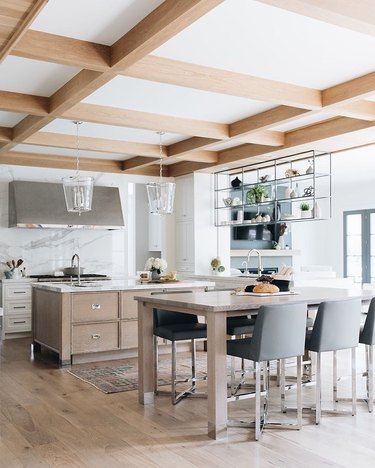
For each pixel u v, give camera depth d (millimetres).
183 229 8820
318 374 3639
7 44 3297
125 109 5438
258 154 7020
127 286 5863
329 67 4207
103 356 5859
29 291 7430
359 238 11656
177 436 3387
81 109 5203
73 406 4055
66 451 3135
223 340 3428
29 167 7992
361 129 5555
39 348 6328
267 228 11648
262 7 3162
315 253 12508
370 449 3150
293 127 6273
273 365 5637
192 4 2877
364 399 4160
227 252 8812
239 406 4055
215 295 4227
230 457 3031
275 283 4598
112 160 8453
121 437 3369
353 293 4344
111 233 8711
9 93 4855
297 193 7730
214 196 8734
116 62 3717
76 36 3637
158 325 4383
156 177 8938
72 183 5363
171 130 5711
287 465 2908
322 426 3574
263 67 4211
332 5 2854
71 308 5566
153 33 3248
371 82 4344
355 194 11602
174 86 4707
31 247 8055
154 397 4312
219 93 4730
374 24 2984
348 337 3762
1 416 3803
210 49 3838
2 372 5238
